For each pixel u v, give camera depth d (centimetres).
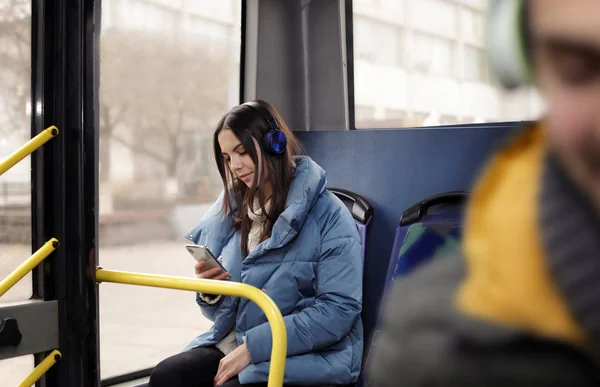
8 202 193
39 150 188
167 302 262
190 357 204
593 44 22
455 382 26
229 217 226
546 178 25
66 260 185
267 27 293
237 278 214
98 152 213
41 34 186
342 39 286
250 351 188
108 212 234
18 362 195
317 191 208
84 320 184
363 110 286
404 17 255
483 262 27
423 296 29
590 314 23
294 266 202
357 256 204
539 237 25
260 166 203
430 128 234
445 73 239
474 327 26
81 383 184
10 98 193
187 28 261
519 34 24
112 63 232
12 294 191
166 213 257
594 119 22
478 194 28
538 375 24
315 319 193
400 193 236
